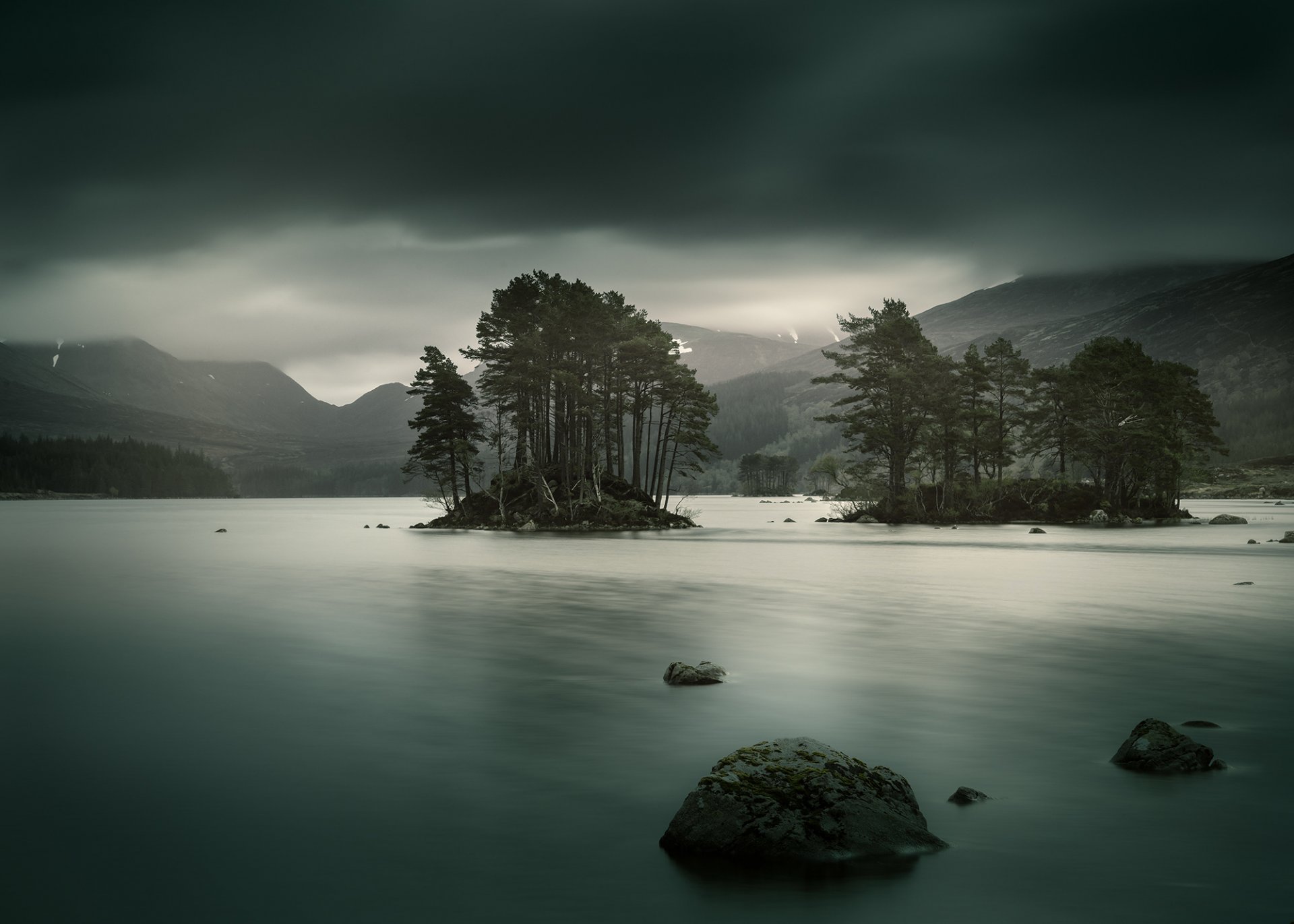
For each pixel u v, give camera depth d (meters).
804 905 9.04
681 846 10.45
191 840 10.98
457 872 9.96
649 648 26.12
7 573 53.94
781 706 18.30
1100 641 26.91
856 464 128.25
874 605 36.47
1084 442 118.62
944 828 11.16
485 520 106.62
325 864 10.21
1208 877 9.71
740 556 65.31
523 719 17.25
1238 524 116.00
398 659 24.23
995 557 63.97
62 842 10.90
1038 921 8.66
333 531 113.31
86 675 21.97
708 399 101.81
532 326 102.56
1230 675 21.58
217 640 27.91
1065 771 13.65
